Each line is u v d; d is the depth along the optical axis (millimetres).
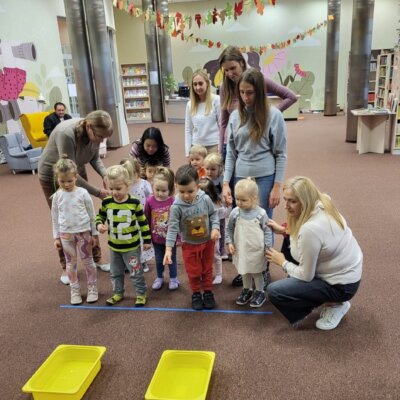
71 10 6887
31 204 4703
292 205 1933
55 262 3090
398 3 11609
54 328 2219
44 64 8039
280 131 2307
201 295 2383
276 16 12344
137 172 2688
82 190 2381
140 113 13039
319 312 2227
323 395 1654
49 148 2555
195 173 2150
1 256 3246
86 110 7457
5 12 6949
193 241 2248
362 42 6801
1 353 2029
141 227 2295
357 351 1896
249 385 1728
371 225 3451
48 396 1632
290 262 2129
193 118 3086
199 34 12758
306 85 12789
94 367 1803
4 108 7035
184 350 1936
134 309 2369
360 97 7121
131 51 12781
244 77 2164
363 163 5836
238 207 2236
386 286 2447
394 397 1625
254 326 2143
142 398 1698
